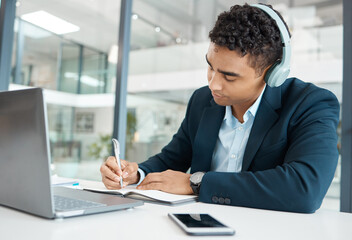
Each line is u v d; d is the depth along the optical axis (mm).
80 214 544
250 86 806
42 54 4070
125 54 2109
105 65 4332
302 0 2547
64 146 4523
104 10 3725
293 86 988
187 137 1174
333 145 768
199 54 4418
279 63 800
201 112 1122
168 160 1136
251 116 986
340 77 2361
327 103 901
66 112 4465
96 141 4566
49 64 4164
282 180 685
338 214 649
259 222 555
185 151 1163
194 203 733
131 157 4785
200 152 1033
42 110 490
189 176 873
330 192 1974
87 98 4496
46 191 505
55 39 4117
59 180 1057
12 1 2410
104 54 4273
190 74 4562
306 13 2523
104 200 644
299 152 763
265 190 683
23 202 549
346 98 1557
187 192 819
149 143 4766
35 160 513
